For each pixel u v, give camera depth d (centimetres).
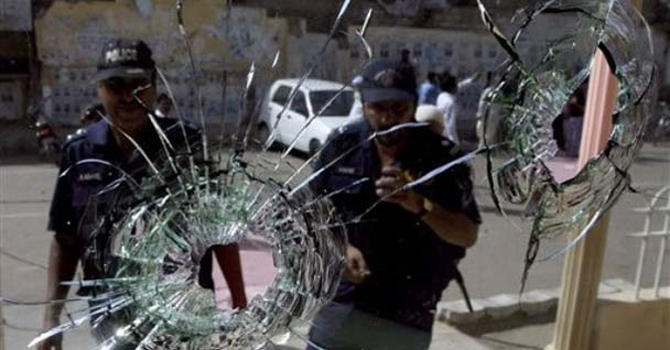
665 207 291
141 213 161
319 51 181
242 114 167
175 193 161
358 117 175
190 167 162
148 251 162
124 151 161
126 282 163
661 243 293
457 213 191
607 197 176
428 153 183
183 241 162
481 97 182
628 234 295
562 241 205
